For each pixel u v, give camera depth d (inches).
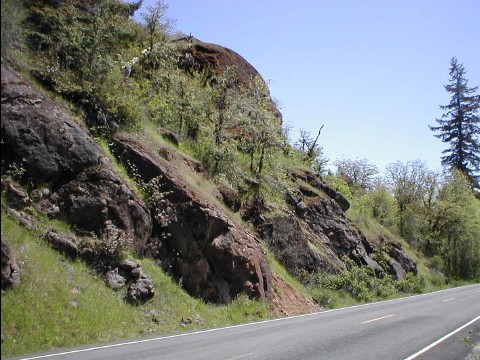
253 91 992.2
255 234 808.3
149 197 583.2
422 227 1859.0
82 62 643.5
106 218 506.6
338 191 1309.1
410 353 378.9
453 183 1900.8
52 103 530.9
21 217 431.5
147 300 492.4
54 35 653.3
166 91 898.1
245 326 519.5
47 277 406.0
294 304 734.5
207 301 584.1
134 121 657.6
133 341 389.4
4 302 348.8
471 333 502.0
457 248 1812.3
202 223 605.6
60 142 503.8
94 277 458.9
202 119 898.7
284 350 362.6
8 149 453.7
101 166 533.0
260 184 906.1
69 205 486.9
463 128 2561.5
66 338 364.5
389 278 1164.5
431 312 693.3
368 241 1314.0
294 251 885.8
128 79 741.3
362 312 698.8
